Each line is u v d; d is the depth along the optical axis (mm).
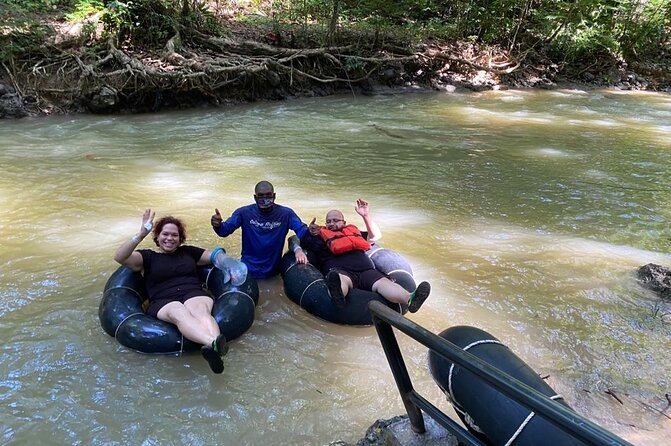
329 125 11438
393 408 3240
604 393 3426
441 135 10867
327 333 4000
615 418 3189
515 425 2191
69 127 10148
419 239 5730
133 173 7535
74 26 11984
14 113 10477
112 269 4789
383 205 6730
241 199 6645
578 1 19094
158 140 9531
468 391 2375
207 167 7980
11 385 3291
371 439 2828
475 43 19609
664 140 11086
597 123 12844
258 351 3752
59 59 11320
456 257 5344
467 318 4250
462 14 19484
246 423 3090
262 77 13711
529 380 2336
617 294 4703
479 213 6594
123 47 12344
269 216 4629
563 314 4359
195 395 3291
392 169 8305
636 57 22047
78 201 6383
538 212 6699
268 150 9102
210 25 14281
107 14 12133
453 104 14922
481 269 5102
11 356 3551
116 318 3734
